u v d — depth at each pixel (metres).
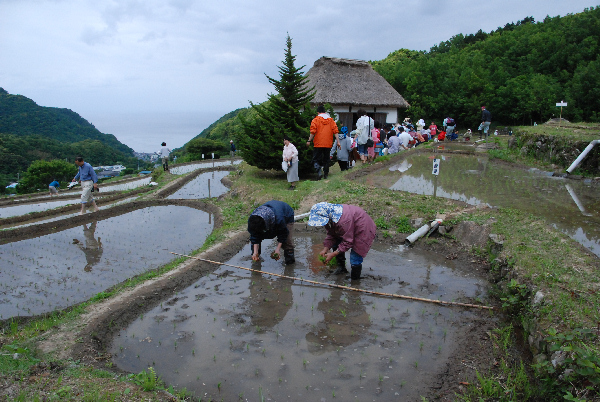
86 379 3.90
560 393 3.54
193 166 25.03
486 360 4.41
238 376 4.18
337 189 10.55
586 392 3.37
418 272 6.77
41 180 47.06
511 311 5.25
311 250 7.91
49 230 10.12
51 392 3.61
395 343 4.77
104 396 3.59
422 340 4.82
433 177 12.32
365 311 5.53
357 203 9.47
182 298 5.98
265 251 7.93
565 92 28.80
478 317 5.32
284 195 10.83
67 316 5.27
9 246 8.88
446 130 23.34
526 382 3.91
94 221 11.04
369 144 14.12
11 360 4.11
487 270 6.70
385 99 25.73
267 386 4.01
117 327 5.13
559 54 32.81
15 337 4.78
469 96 31.86
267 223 6.32
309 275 6.74
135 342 4.82
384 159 15.02
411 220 8.51
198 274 6.77
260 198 10.99
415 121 32.03
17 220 11.76
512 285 5.26
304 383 4.05
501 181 11.55
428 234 8.08
